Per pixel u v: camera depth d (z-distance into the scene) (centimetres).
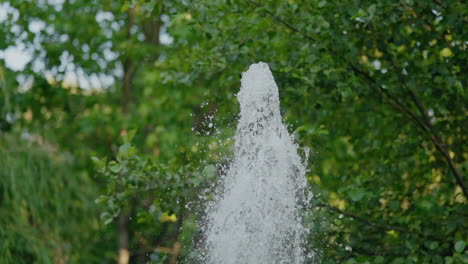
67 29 1286
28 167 862
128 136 727
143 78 1220
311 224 759
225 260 721
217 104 915
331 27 779
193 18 805
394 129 853
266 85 735
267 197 716
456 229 787
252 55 809
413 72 798
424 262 752
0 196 844
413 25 777
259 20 807
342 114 873
